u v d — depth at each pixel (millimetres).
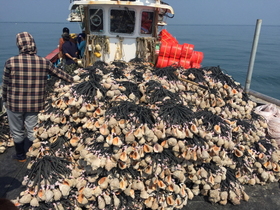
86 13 5445
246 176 3521
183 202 3066
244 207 3270
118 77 3777
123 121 2699
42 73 3418
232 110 3979
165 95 3336
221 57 40375
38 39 69438
